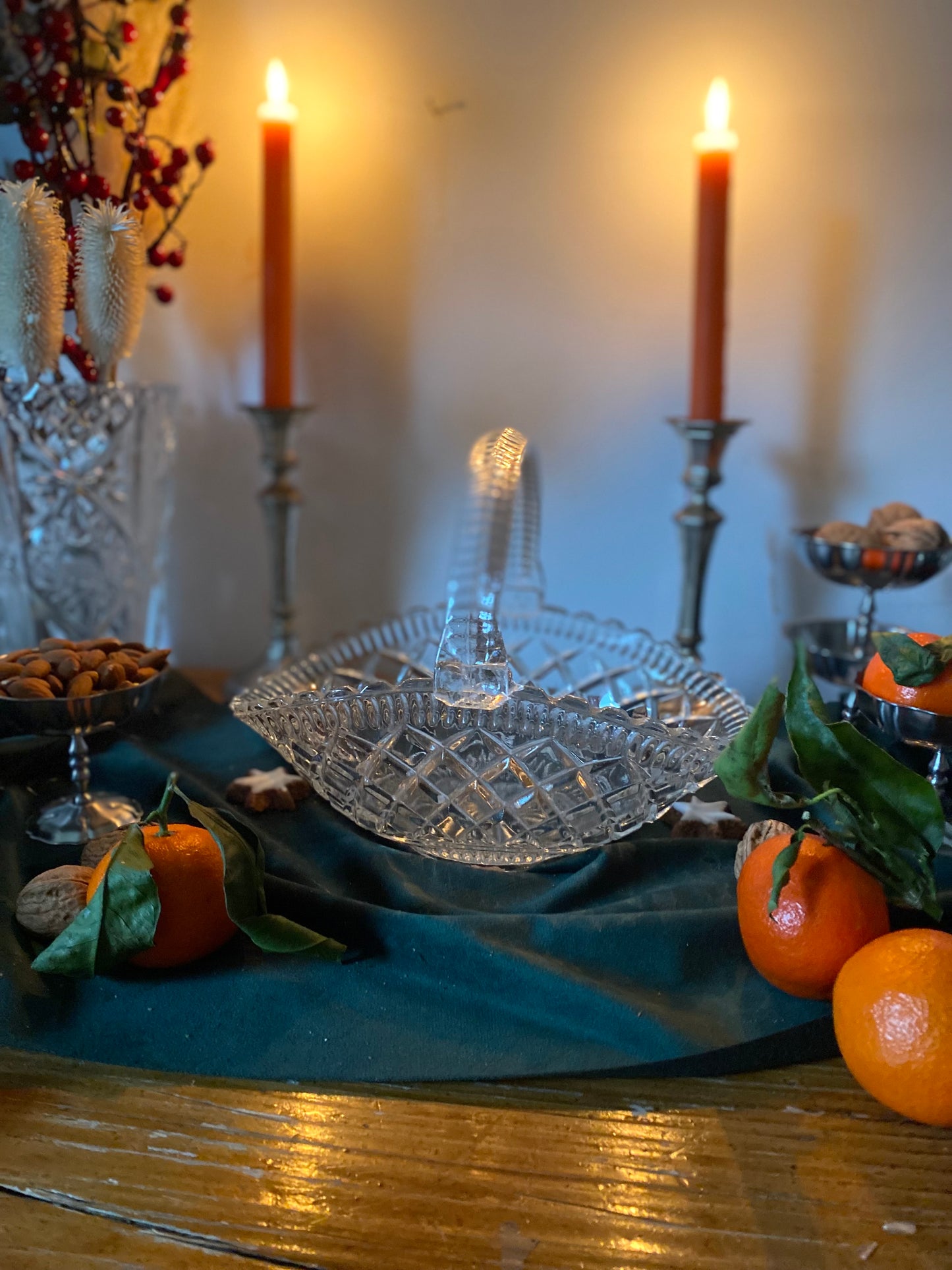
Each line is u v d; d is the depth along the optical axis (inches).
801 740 18.6
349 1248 14.6
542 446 35.1
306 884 21.2
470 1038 18.2
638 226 33.1
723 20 31.4
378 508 36.3
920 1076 15.8
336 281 34.8
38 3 29.0
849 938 17.6
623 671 29.4
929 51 30.7
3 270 24.0
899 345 32.7
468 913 20.5
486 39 32.4
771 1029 17.8
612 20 31.8
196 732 27.8
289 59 33.3
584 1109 17.0
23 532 30.5
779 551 34.9
